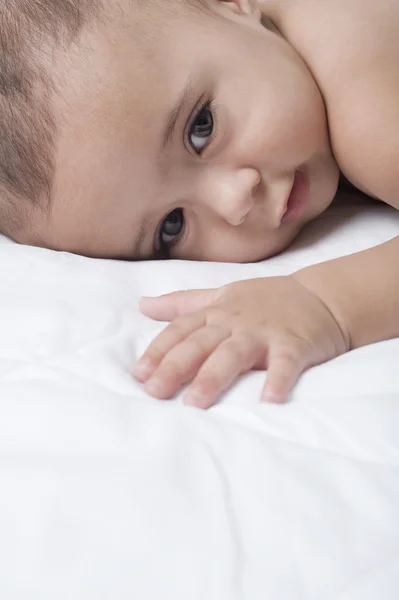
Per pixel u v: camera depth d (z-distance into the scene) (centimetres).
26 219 55
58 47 52
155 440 39
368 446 39
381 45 54
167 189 53
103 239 54
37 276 49
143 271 50
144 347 45
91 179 52
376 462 38
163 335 44
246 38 54
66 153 52
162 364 43
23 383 42
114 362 43
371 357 43
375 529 34
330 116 54
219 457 38
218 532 34
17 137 53
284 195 53
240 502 36
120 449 39
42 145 52
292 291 46
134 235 54
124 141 52
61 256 52
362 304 46
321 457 38
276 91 53
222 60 53
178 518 35
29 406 40
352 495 36
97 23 52
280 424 40
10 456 39
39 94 52
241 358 43
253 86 53
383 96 53
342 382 42
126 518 35
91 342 45
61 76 52
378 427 39
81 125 52
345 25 55
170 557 33
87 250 55
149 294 49
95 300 47
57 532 35
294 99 53
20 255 51
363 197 58
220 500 36
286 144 53
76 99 52
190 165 53
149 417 40
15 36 52
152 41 52
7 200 54
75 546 34
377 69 53
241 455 38
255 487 37
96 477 38
